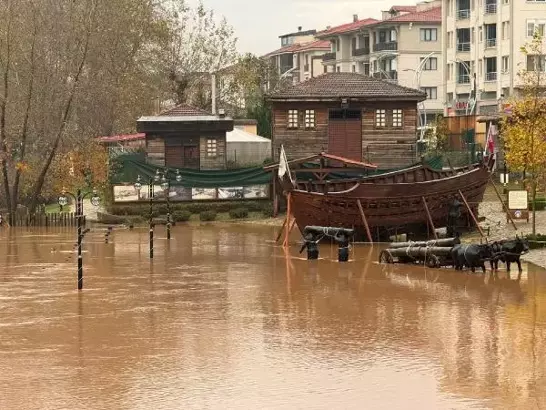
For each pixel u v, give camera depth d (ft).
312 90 203.62
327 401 59.77
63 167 205.67
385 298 95.30
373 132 204.23
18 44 190.39
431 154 225.97
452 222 142.51
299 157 203.62
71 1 202.59
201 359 70.18
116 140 242.37
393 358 70.13
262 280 108.58
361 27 399.65
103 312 88.33
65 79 201.05
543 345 73.67
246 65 307.17
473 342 74.90
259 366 68.13
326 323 83.05
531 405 58.59
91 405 59.06
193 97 290.56
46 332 79.51
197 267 120.47
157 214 188.55
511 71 308.19
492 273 111.65
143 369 67.36
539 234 136.46
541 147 144.05
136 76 271.28
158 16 284.82
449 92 346.74
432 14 381.19
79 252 101.60
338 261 125.08
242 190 192.85
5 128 190.60
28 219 183.01
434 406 58.59
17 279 109.40
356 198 141.28
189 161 207.41
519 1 306.96
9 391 61.98
